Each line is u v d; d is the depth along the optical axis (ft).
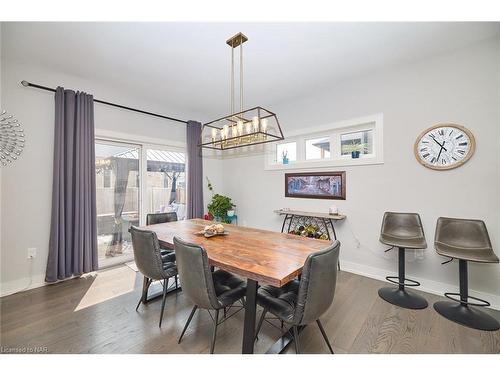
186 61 8.47
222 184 16.20
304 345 5.45
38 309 7.04
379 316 6.71
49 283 8.79
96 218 9.96
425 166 8.32
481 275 7.45
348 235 10.34
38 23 6.35
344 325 6.26
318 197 11.25
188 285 5.04
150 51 7.80
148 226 8.95
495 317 6.63
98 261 10.53
